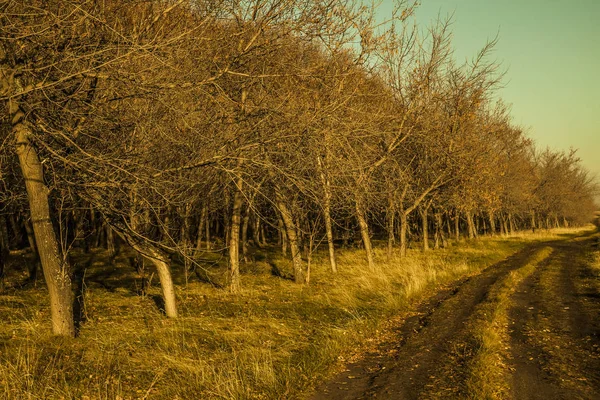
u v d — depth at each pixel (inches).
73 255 930.1
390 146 711.7
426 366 325.4
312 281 697.6
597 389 283.3
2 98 284.7
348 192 504.1
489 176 1077.8
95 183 315.6
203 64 353.4
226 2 354.9
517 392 278.4
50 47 304.0
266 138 367.2
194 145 354.3
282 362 327.9
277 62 405.4
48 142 336.8
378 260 943.7
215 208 605.9
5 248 771.4
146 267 817.5
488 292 622.8
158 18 330.0
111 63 291.3
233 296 567.2
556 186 2450.8
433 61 861.8
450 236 1747.0
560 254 1257.4
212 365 308.7
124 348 334.6
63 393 255.0
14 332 355.9
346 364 339.9
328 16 364.2
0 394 247.1
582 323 461.7
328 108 401.7
